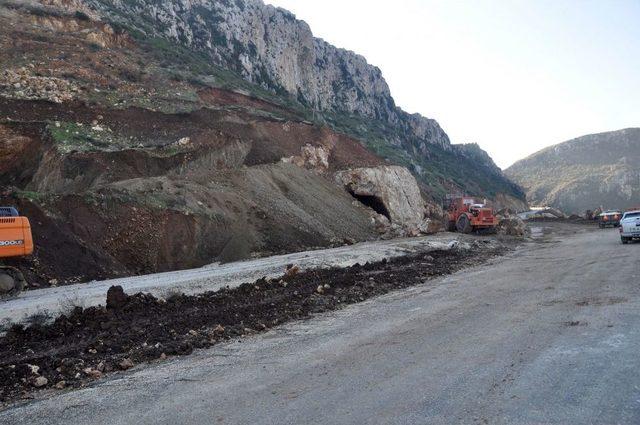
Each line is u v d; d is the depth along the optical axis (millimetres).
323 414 4910
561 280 13055
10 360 7602
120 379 6715
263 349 7891
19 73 32125
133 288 12633
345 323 9562
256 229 25969
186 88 42344
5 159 25109
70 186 23766
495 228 34875
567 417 4461
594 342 6797
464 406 4871
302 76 88312
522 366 5977
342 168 45156
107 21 47219
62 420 5266
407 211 46281
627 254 18109
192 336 8820
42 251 15844
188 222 22469
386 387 5582
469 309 9945
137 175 26266
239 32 72438
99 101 32375
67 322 9664
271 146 38844
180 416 5133
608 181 188250
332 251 22516
